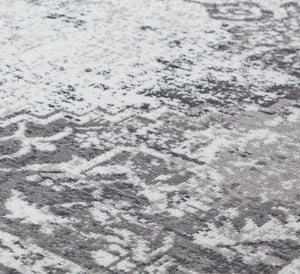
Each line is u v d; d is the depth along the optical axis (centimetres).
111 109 154
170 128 148
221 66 172
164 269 113
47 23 189
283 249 118
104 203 127
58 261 114
